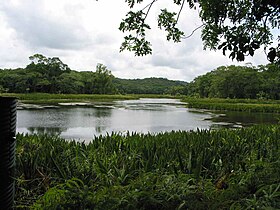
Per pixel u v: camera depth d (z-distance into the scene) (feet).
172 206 7.34
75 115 69.05
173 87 406.21
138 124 54.44
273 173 9.43
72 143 15.65
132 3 12.17
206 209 7.32
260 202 7.24
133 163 11.45
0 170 6.23
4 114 6.16
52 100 147.33
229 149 15.24
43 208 7.02
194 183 9.12
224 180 10.26
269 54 8.79
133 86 430.61
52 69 265.13
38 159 11.41
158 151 13.39
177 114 81.97
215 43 12.35
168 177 8.93
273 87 204.23
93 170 10.54
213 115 81.97
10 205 6.52
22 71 255.29
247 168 11.23
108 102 152.25
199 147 14.26
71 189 7.28
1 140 6.18
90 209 6.92
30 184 10.16
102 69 296.30
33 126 48.19
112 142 16.01
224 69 266.98
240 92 225.97
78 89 274.36
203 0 10.52
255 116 82.33
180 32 13.79
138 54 13.35
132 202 7.16
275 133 21.04
